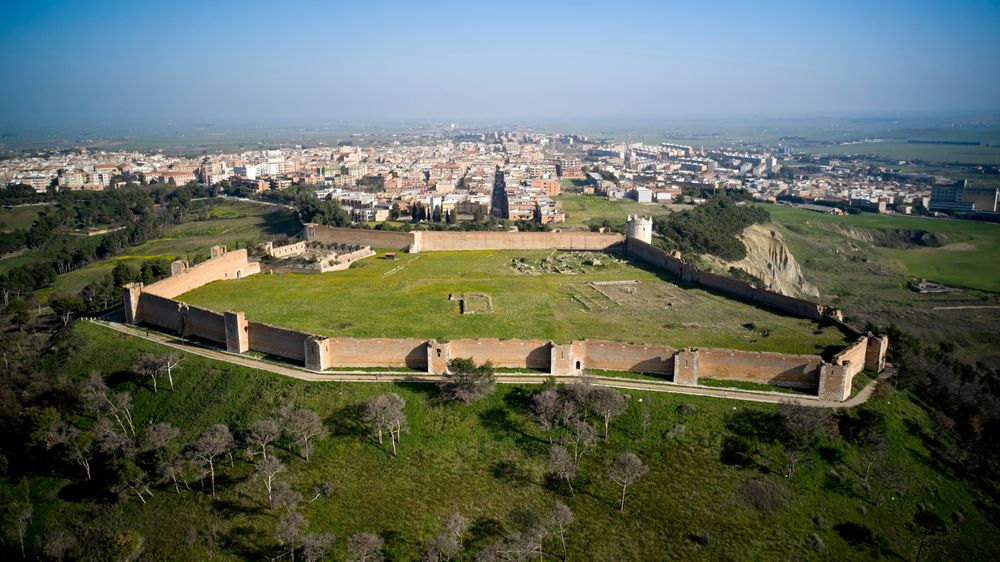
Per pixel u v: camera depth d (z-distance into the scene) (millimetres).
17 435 103562
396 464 94438
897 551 82688
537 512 87500
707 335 128750
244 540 85625
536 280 179000
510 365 113750
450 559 81875
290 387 107188
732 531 84000
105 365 119688
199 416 105188
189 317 129625
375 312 145500
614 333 130125
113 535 85562
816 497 87938
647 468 89188
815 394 103812
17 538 90812
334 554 82562
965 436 99188
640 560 81438
